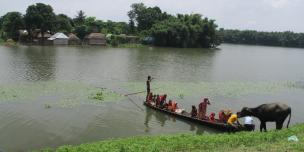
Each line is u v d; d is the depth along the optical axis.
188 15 163.12
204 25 160.88
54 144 26.30
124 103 39.38
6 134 28.06
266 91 51.25
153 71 67.31
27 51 106.06
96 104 38.31
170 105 36.25
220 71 73.50
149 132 29.78
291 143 21.41
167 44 155.75
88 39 149.25
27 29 146.25
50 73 59.72
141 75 61.53
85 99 40.34
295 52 191.62
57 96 41.47
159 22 165.25
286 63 107.38
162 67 74.44
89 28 161.25
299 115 37.50
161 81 55.81
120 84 51.53
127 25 190.50
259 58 123.56
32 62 75.25
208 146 21.53
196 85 53.31
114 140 24.64
